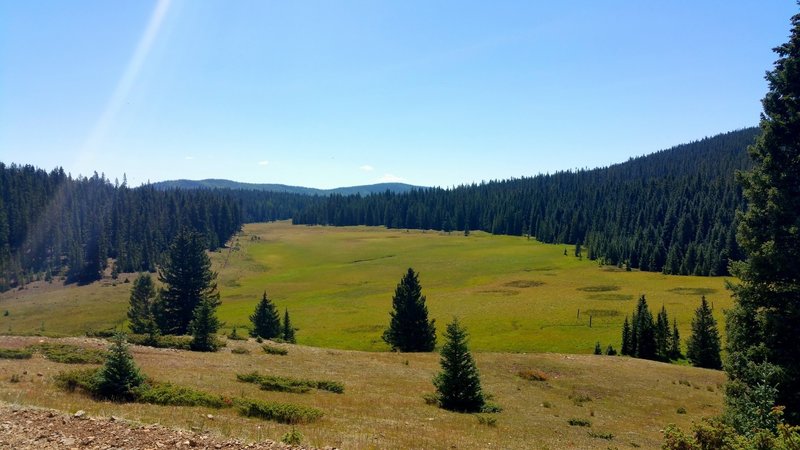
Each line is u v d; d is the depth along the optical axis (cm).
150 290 6384
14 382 2080
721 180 16000
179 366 3003
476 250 15862
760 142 1923
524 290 9762
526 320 7350
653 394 3584
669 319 7306
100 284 10700
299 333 6762
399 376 3434
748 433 1095
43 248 12638
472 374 2684
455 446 1689
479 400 2680
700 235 13862
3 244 11856
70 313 8238
